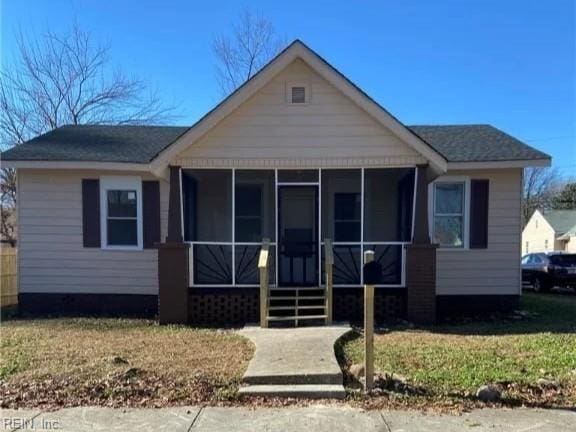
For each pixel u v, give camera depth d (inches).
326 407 211.8
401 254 430.3
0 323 407.2
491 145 487.2
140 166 456.8
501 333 352.2
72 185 470.6
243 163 411.8
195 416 202.8
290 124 411.5
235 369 257.1
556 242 1605.6
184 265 405.7
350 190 508.7
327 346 296.0
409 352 287.3
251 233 510.9
